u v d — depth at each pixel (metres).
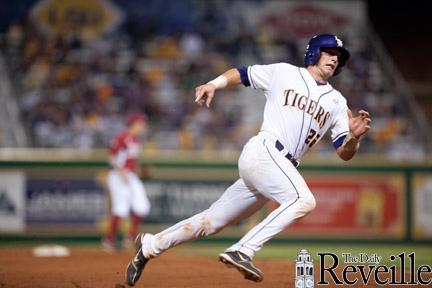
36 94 72.00
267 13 84.88
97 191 54.22
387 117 73.06
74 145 68.19
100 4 81.88
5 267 30.95
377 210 56.09
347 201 55.94
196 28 82.88
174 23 83.00
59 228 53.72
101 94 73.06
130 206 49.69
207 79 76.81
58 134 68.44
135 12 82.88
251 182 21.08
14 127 68.38
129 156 49.00
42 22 79.81
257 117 72.44
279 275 27.31
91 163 54.19
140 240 22.50
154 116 71.69
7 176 53.50
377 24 90.12
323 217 55.72
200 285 24.48
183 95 74.38
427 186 56.53
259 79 21.66
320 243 55.66
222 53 80.44
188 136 68.75
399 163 56.34
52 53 77.06
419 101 86.50
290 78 21.31
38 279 26.23
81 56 77.31
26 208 53.53
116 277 26.72
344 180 56.00
